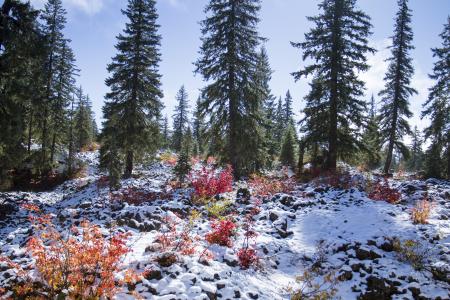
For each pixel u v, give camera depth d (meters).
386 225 10.10
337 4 21.23
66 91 32.88
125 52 27.16
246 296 6.69
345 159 22.53
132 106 26.44
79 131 46.34
